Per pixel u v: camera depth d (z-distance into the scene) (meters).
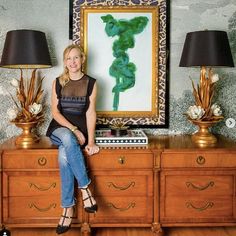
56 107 2.55
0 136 2.90
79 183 2.33
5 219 2.45
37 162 2.41
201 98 2.62
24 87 2.86
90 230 2.47
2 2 2.80
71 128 2.45
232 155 2.44
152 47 2.86
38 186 2.45
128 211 2.48
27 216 2.47
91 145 2.42
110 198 2.46
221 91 2.94
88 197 2.34
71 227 2.62
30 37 2.46
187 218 2.49
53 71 2.87
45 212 2.47
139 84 2.88
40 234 2.54
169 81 2.90
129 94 2.89
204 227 2.69
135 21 2.84
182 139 2.74
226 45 2.51
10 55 2.43
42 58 2.48
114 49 2.85
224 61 2.46
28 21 2.82
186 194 2.48
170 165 2.43
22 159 2.41
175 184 2.47
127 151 2.41
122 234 2.54
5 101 2.87
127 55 2.86
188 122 2.94
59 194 2.46
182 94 2.92
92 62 2.86
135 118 2.90
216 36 2.47
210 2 2.87
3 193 2.43
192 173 2.46
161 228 2.50
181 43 2.88
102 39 2.85
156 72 2.87
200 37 2.49
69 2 2.81
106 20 2.83
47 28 2.84
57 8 2.83
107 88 2.88
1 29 2.81
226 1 2.87
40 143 2.59
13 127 2.90
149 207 2.47
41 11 2.82
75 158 2.32
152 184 2.46
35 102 2.67
